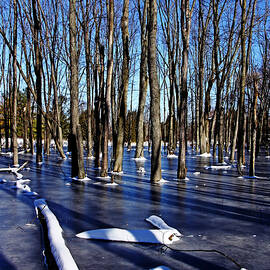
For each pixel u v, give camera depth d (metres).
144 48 18.75
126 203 8.10
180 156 13.07
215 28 21.02
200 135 30.86
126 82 15.27
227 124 34.50
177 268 3.96
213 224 6.09
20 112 46.69
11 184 11.38
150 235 5.00
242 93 14.05
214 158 27.19
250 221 6.34
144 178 13.36
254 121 13.59
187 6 12.63
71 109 12.94
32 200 8.34
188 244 4.89
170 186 11.12
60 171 15.77
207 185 11.41
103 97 16.08
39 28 19.39
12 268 3.95
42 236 5.24
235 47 22.14
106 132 13.42
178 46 27.64
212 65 28.20
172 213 7.01
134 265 4.05
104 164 13.41
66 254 4.12
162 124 49.06
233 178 13.55
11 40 24.28
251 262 4.16
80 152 12.75
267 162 23.33
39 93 19.83
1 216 6.54
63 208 7.43
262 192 9.92
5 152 34.00
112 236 5.07
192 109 42.53
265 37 20.33
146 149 42.84
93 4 18.53
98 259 4.25
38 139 19.97
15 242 4.94
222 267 3.99
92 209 7.35
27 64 25.73
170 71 27.91
